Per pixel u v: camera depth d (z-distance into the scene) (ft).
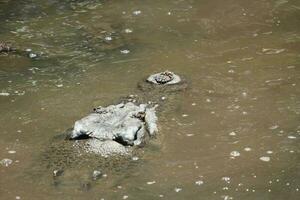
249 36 36.40
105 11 42.14
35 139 25.85
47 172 23.30
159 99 28.81
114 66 33.09
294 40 35.32
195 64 32.71
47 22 40.47
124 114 26.30
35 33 38.60
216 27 38.14
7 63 34.14
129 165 23.43
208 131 25.70
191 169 23.00
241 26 38.11
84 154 24.34
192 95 29.07
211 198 21.13
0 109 28.66
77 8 43.04
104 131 25.30
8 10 43.06
